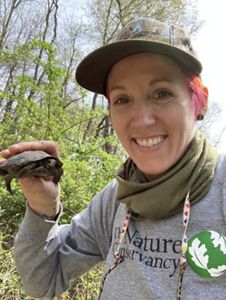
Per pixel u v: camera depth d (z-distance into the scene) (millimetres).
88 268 481
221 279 332
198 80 385
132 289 367
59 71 1602
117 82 381
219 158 378
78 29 4109
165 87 364
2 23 4094
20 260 468
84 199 1362
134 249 378
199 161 361
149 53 364
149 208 368
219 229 341
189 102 374
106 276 401
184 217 348
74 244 479
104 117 1894
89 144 1604
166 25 375
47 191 445
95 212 473
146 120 365
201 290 332
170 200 359
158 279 353
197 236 344
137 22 379
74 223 494
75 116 1847
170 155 368
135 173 402
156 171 373
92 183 1452
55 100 1601
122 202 394
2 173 456
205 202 353
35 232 454
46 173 439
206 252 336
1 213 1258
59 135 1544
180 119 364
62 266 475
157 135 368
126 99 381
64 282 484
